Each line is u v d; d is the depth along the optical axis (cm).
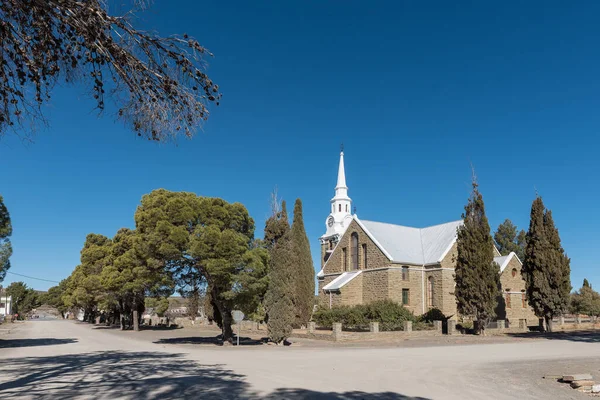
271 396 1118
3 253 2952
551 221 3991
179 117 726
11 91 688
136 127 724
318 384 1304
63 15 635
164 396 1117
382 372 1574
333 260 5291
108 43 658
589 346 2725
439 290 4522
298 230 4631
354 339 3444
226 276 3005
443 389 1234
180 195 3328
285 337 3155
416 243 5038
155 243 3044
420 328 3881
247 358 2111
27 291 12281
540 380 1417
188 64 707
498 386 1299
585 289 5219
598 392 1207
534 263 3953
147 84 707
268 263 3428
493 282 3741
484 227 3806
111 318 7819
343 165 7362
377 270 4619
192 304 6462
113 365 1812
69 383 1330
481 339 3325
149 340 3675
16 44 648
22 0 610
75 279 6806
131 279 3894
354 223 5066
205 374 1521
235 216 3284
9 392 1175
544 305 3897
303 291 4512
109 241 6769
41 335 4497
